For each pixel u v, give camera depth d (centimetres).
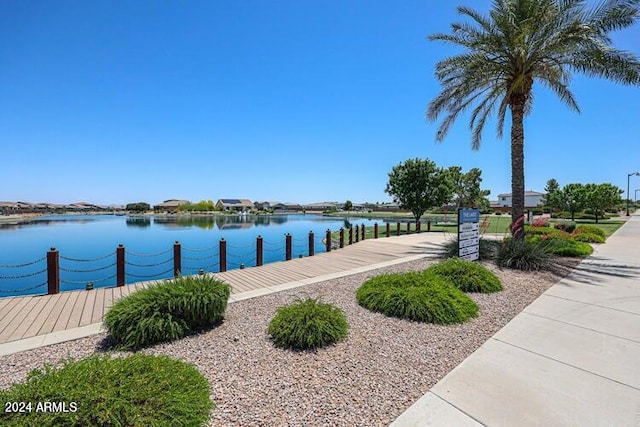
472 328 409
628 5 749
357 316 450
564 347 353
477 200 3288
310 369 302
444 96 1034
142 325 347
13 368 301
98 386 185
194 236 2309
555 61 894
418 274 559
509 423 228
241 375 289
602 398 258
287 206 10200
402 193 2203
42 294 573
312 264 884
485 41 895
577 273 730
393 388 271
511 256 771
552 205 3441
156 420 179
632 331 398
